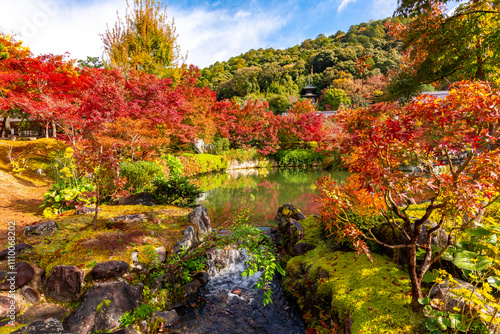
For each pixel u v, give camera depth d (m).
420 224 2.05
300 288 3.48
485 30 4.04
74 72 10.38
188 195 6.97
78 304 2.86
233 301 3.55
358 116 2.21
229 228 4.21
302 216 5.31
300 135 21.80
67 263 3.19
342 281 2.88
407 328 2.12
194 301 3.53
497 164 1.64
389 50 46.91
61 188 5.84
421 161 2.03
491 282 2.01
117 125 7.84
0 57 9.57
